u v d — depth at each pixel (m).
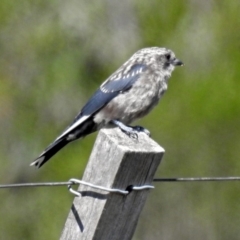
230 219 17.67
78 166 17.67
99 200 7.19
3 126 18.80
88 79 18.81
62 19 18.92
